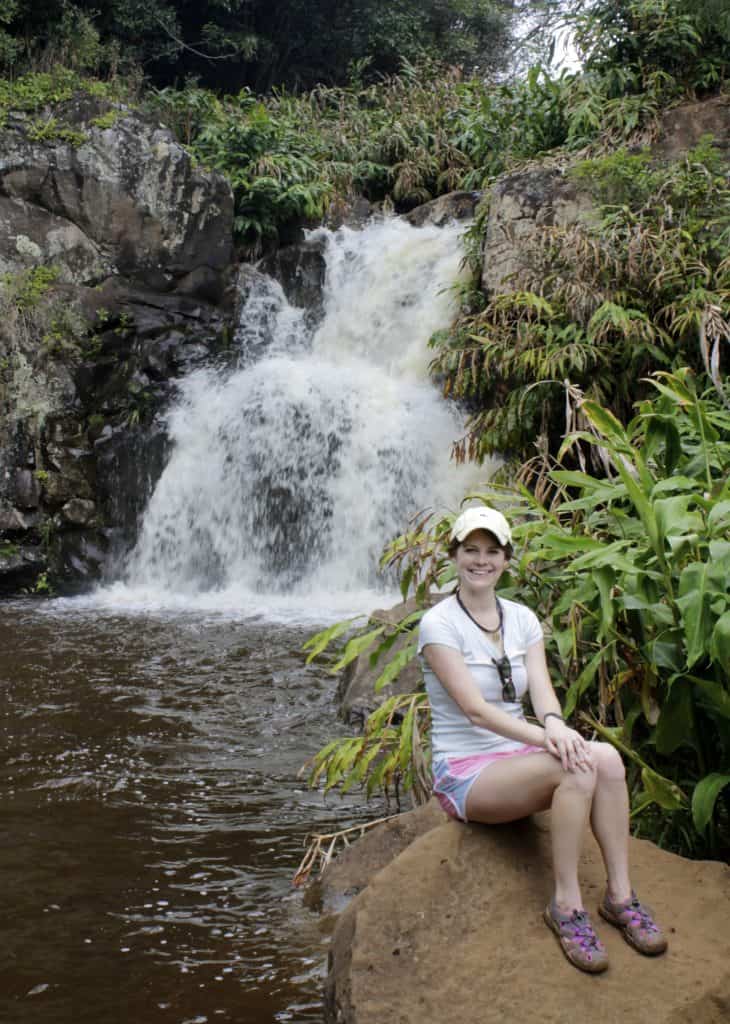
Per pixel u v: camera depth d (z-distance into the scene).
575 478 3.88
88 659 7.55
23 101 12.16
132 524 11.49
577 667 3.86
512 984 2.43
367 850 3.87
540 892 2.66
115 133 12.19
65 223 11.98
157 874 3.96
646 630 3.55
